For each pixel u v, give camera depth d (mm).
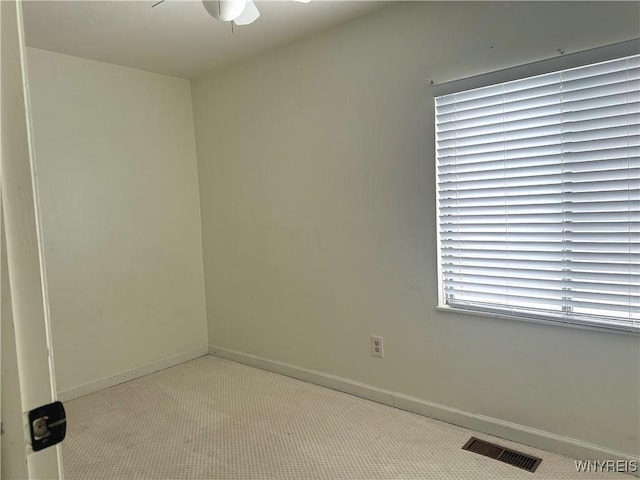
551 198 2039
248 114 3270
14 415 568
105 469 2125
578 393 2027
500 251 2217
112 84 3188
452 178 2338
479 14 2160
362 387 2805
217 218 3611
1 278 557
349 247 2789
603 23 1837
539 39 1999
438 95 2320
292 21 2572
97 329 3129
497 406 2271
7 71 568
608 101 1855
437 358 2463
